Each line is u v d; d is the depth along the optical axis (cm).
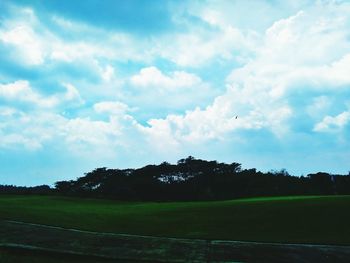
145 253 1397
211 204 3522
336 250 1502
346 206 2644
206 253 1418
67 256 1327
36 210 2500
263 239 1709
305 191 9356
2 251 1301
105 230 1884
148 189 9831
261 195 9062
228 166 11775
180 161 11688
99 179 10969
